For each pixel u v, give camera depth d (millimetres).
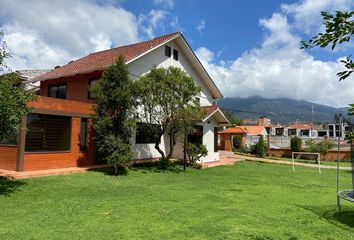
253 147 33094
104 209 7539
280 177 15664
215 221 6805
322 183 14016
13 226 6027
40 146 12977
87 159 14898
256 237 5852
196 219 6910
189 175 14906
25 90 9734
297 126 69812
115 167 13445
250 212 7777
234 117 64250
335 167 22562
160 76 15352
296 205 8898
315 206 8852
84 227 6094
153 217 6953
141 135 17703
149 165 17156
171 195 9594
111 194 9406
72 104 14164
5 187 9578
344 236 6145
